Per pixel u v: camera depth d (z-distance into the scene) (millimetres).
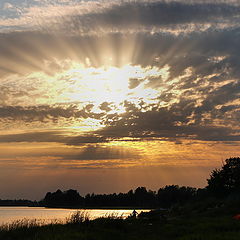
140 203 188500
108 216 28109
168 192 127688
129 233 23953
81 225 23875
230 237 18938
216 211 36938
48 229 20500
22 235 19938
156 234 23438
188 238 19609
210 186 52469
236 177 51000
